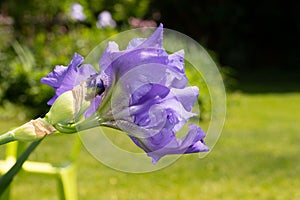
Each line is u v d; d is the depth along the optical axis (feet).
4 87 31.24
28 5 35.76
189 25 64.75
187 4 63.72
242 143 29.48
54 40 34.17
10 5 36.86
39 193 20.38
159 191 21.40
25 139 3.49
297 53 67.77
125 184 21.97
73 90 3.47
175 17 63.93
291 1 66.39
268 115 38.52
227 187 22.11
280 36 67.77
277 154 27.30
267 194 21.39
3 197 8.13
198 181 22.82
